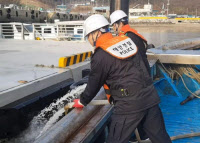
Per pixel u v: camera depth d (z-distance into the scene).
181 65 6.15
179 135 3.74
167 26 95.88
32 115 4.14
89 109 3.23
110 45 2.26
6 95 3.75
